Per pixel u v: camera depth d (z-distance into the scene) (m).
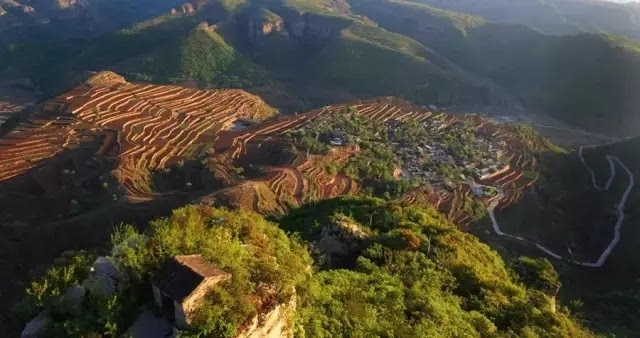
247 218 29.67
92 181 95.75
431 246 42.44
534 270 47.22
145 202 86.00
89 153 105.69
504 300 37.53
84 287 23.00
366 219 49.88
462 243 45.16
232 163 103.31
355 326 26.31
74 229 80.25
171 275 20.89
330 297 27.56
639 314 60.53
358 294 29.56
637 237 91.06
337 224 42.47
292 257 26.67
